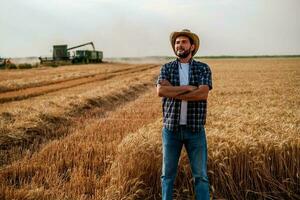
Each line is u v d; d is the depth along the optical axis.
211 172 5.83
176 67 4.96
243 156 6.02
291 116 9.97
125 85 23.75
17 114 12.55
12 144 9.57
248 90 21.12
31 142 9.97
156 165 6.08
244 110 11.21
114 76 39.81
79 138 9.44
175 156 4.99
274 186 6.00
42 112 12.46
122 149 6.54
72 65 71.88
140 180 5.99
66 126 12.05
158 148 6.23
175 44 4.95
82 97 16.84
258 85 25.16
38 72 46.41
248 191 5.89
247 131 7.11
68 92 21.91
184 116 4.81
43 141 10.10
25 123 10.88
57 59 78.19
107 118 12.80
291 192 5.97
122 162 6.24
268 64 75.19
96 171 6.84
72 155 7.68
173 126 4.85
